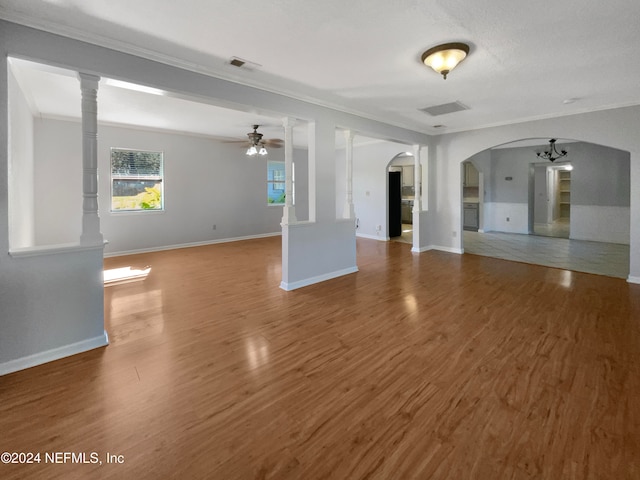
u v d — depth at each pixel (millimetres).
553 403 1910
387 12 2236
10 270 2262
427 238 6684
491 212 9641
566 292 4008
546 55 2906
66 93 4184
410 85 3670
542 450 1561
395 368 2318
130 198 6473
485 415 1813
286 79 3471
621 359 2404
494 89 3811
